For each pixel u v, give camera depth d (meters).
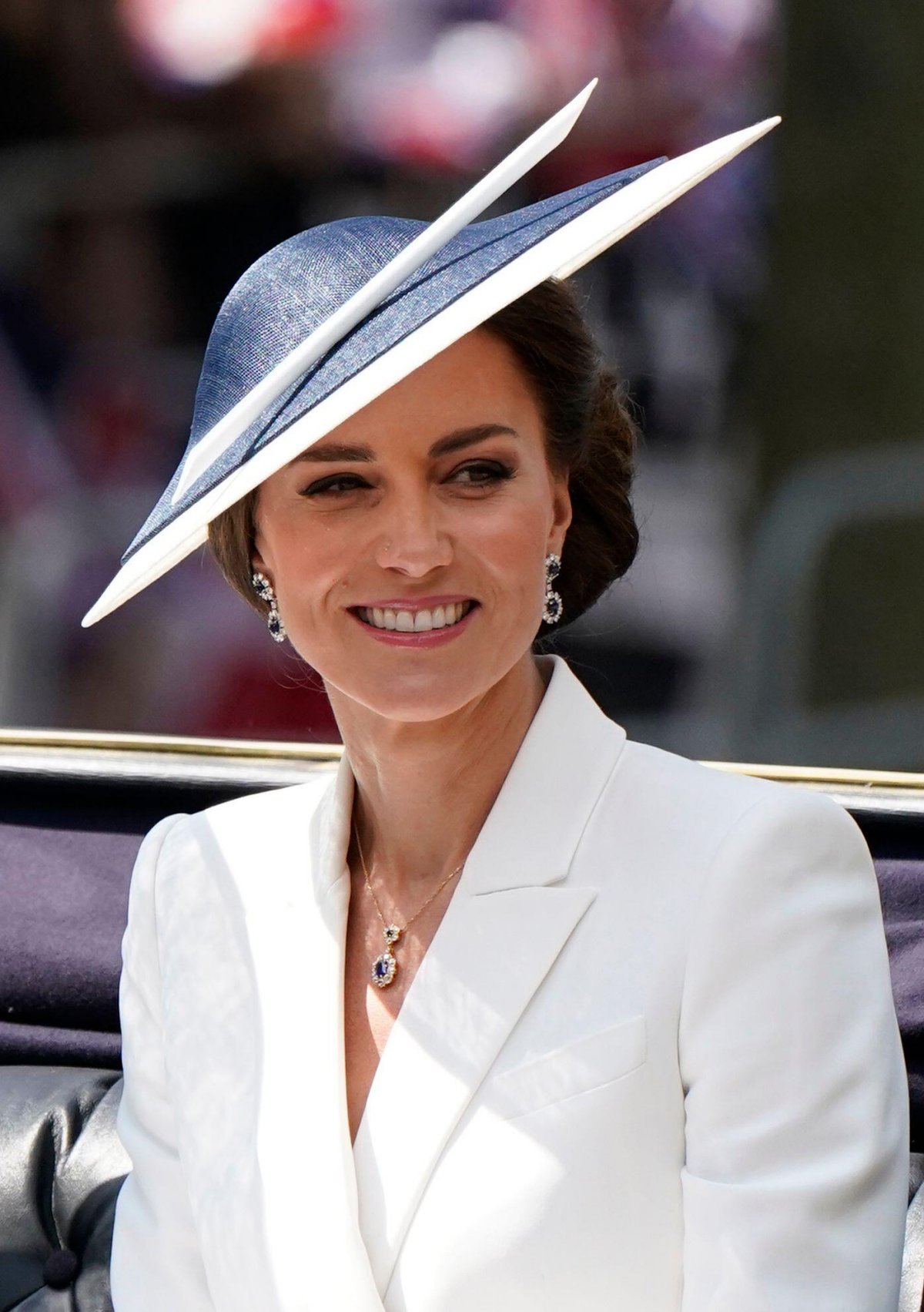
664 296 11.64
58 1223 6.78
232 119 11.88
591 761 5.41
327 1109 5.23
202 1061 5.63
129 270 12.06
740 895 4.96
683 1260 4.87
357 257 5.10
